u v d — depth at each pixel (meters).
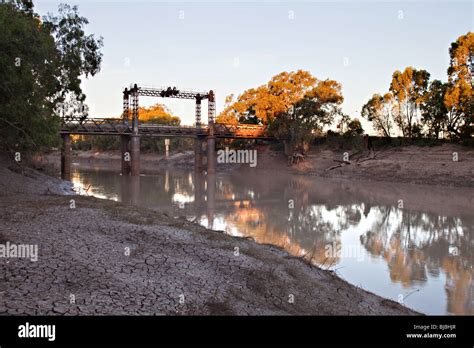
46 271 8.80
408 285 12.20
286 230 20.94
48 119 22.20
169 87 59.97
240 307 8.41
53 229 13.26
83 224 14.32
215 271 10.35
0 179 25.19
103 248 11.26
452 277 13.03
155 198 34.22
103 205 19.45
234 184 50.03
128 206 20.08
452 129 55.22
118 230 13.62
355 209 29.05
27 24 17.81
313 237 19.33
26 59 17.80
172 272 9.85
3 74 16.97
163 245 12.23
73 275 8.73
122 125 61.91
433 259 15.38
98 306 7.36
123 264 9.98
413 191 40.75
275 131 71.12
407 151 56.88
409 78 61.31
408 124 61.81
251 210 28.22
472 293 11.46
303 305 9.14
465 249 17.03
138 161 58.19
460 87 52.28
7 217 14.84
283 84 73.94
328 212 27.64
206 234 14.42
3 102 17.95
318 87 71.69
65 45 31.17
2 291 7.48
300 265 12.48
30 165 37.16
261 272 10.56
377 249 16.95
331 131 72.50
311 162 68.31
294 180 56.53
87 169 76.81
